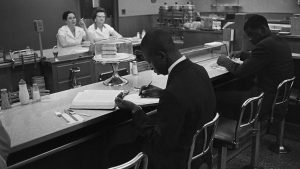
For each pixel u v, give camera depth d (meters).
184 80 1.32
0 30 4.84
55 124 1.54
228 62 2.53
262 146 2.83
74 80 3.53
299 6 5.64
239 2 6.44
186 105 1.28
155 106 1.79
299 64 3.05
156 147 1.36
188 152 1.40
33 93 1.90
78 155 1.97
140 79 2.34
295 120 3.17
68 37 4.41
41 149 1.66
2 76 3.20
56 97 1.99
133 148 1.80
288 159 2.61
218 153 2.01
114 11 5.97
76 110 1.73
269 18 6.08
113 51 2.26
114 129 1.99
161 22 4.71
